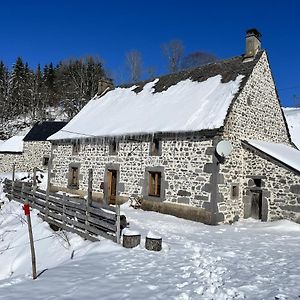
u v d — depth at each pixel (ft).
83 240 31.24
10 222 43.80
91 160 58.90
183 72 60.23
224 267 22.27
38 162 102.73
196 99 49.26
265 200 43.47
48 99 180.96
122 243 27.86
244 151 46.09
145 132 48.73
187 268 21.88
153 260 23.77
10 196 55.62
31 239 21.39
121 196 52.65
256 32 50.62
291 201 41.01
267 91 51.78
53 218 38.47
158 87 61.21
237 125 45.19
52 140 67.67
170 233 34.50
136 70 131.13
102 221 30.27
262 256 25.63
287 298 16.38
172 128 45.52
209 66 56.29
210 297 16.70
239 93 45.09
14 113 172.45
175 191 45.34
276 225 40.09
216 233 35.86
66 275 20.42
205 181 42.22
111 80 77.87
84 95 146.72
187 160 44.42
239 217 44.91
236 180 44.60
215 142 41.57
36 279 20.11
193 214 42.98
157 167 47.88
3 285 19.36
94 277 19.92
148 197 48.62
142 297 16.69
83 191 59.72
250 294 17.12
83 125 64.64
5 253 34.30
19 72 198.80
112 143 55.42
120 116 59.11
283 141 55.42
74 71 164.25
